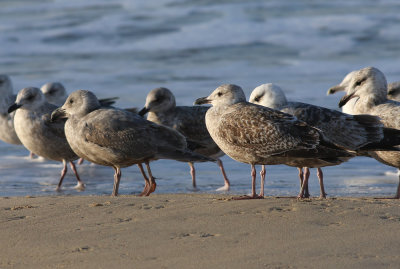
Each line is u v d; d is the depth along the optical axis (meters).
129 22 38.59
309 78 27.19
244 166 17.16
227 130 11.27
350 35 35.34
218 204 9.93
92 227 8.83
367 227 8.52
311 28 36.75
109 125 12.59
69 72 29.09
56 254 7.76
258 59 31.41
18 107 15.39
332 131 12.46
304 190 12.85
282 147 10.87
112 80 27.27
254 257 7.38
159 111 15.87
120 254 7.65
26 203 10.67
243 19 38.56
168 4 42.44
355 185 14.81
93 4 42.94
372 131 11.96
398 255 7.38
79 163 18.02
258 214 9.22
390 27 36.53
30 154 18.64
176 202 10.27
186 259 7.39
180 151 12.81
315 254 7.44
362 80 13.91
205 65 30.23
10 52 33.75
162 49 33.81
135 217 9.30
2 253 7.89
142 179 15.93
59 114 13.50
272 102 13.91
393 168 16.58
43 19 39.62
